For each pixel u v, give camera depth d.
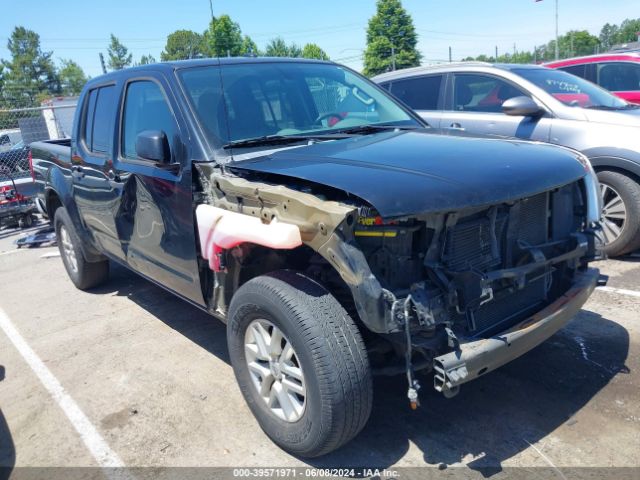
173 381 3.71
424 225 2.47
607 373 3.41
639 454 2.70
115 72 4.41
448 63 6.64
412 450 2.85
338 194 2.54
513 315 2.85
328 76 4.20
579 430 2.91
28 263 7.11
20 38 74.88
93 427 3.28
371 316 2.32
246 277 3.15
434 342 2.46
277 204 2.59
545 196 2.99
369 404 2.54
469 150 2.99
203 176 3.19
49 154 5.57
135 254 4.12
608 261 5.39
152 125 3.73
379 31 54.12
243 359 3.01
